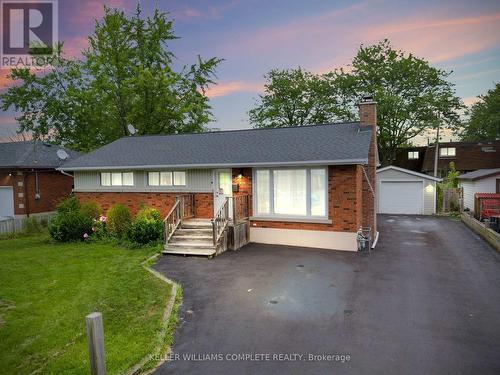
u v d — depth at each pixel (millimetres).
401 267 10195
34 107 27453
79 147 27797
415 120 33875
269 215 13367
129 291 8070
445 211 24531
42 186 22797
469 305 7328
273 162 12578
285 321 6613
